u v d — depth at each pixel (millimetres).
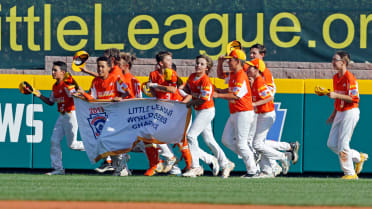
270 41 35406
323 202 19547
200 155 31250
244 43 35562
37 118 34781
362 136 33344
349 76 30250
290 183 26953
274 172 31906
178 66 35625
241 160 34000
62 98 31906
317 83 33688
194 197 20375
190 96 29906
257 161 31938
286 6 35344
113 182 26281
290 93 33844
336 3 35094
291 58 35406
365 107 33375
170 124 30344
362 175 34156
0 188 23203
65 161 34781
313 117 33750
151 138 30453
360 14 34938
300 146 33844
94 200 19359
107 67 30344
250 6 35500
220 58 31938
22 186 24141
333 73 35062
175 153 33938
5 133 34938
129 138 30547
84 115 30906
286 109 33906
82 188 23391
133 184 25344
